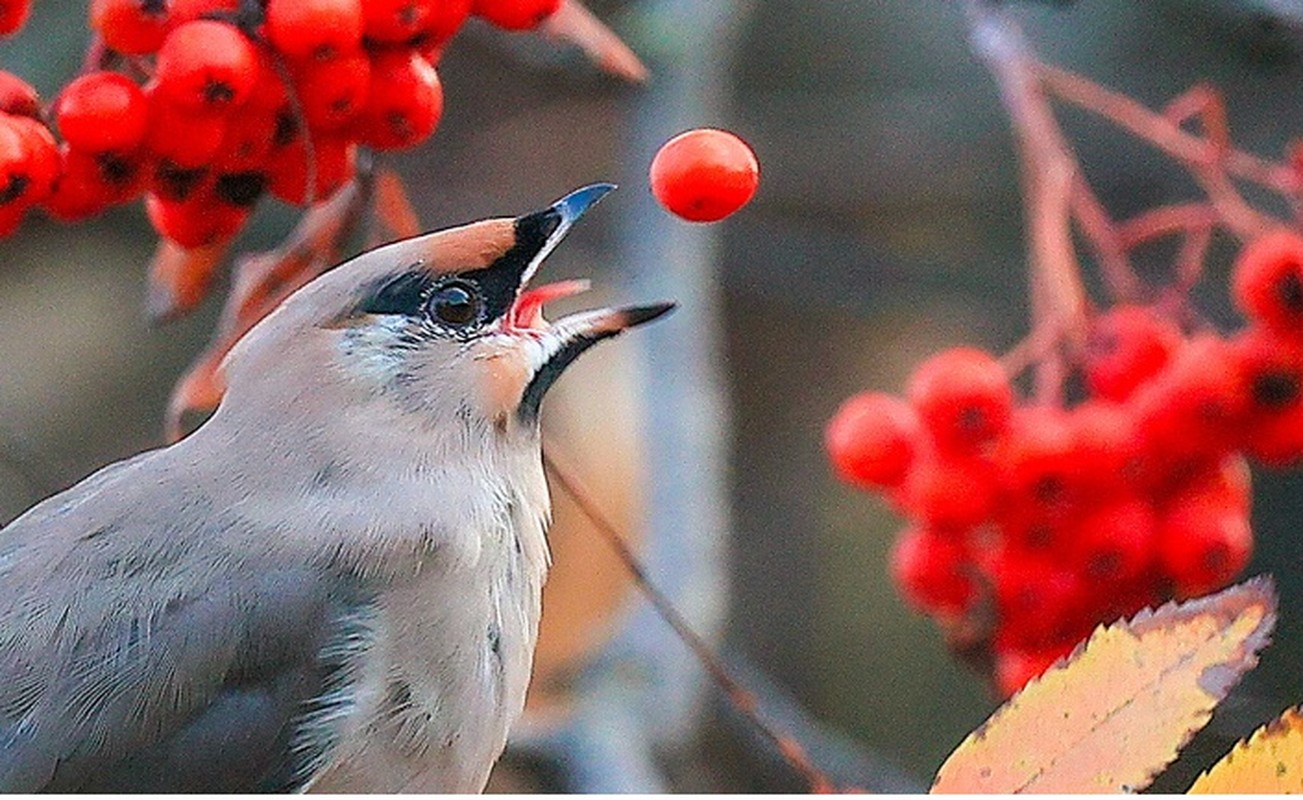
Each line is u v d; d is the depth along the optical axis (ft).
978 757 4.75
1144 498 5.09
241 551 4.97
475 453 4.99
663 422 5.31
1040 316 5.12
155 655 4.95
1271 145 5.56
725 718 5.41
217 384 5.04
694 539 5.28
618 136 5.46
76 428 5.54
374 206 5.03
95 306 5.57
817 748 5.31
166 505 4.98
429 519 4.98
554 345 5.01
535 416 5.01
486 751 4.99
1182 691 4.75
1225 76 5.57
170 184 4.89
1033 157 5.14
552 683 5.24
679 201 4.85
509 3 4.90
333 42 4.86
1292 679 5.40
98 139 4.87
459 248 4.99
